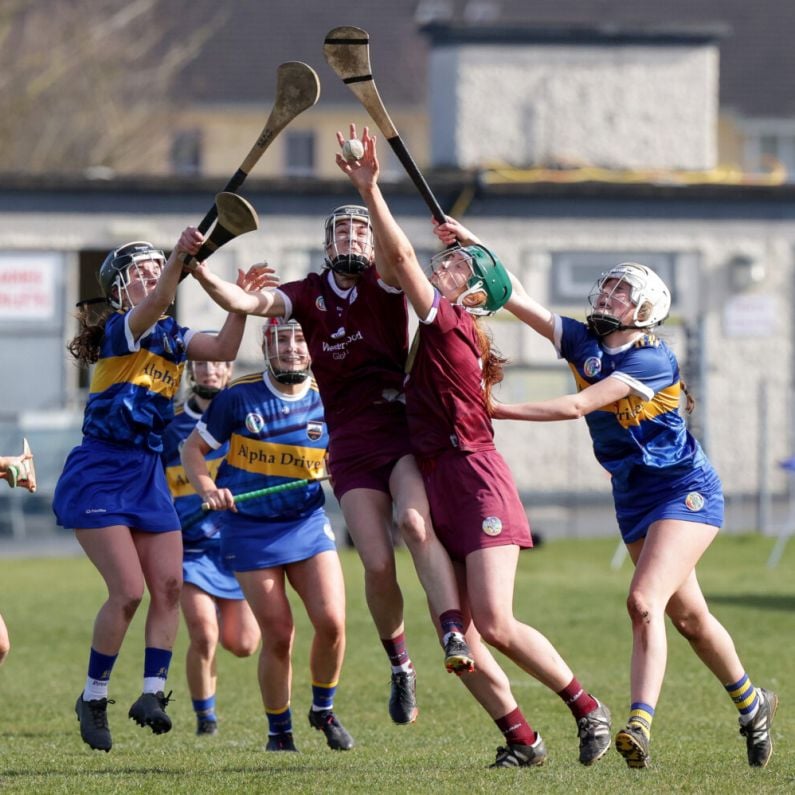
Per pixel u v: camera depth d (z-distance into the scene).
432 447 20.00
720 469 73.44
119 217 68.88
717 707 28.00
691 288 72.94
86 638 39.06
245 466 23.94
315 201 69.56
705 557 57.88
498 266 20.39
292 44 140.00
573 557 58.19
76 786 18.59
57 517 21.11
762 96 136.75
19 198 68.44
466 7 143.25
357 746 24.20
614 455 20.61
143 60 128.25
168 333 21.20
